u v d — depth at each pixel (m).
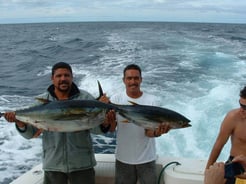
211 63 12.17
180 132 5.59
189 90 8.15
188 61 12.57
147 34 27.34
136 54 14.78
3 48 23.30
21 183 2.54
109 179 2.75
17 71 13.95
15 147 5.43
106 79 9.59
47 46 22.48
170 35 25.56
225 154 4.66
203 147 5.12
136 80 2.44
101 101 2.18
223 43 19.20
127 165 2.51
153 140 2.53
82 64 13.08
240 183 2.15
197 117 6.20
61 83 2.30
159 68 11.20
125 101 2.48
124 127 2.48
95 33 33.97
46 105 2.13
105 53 15.88
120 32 32.12
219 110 6.57
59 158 2.39
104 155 2.95
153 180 2.51
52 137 2.38
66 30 48.34
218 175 1.57
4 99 8.95
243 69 11.11
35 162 4.89
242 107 2.26
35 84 11.17
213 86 8.57
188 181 2.42
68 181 2.64
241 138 2.33
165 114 2.21
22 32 48.28
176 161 2.71
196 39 21.61
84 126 2.12
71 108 2.10
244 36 27.88
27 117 2.16
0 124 6.51
